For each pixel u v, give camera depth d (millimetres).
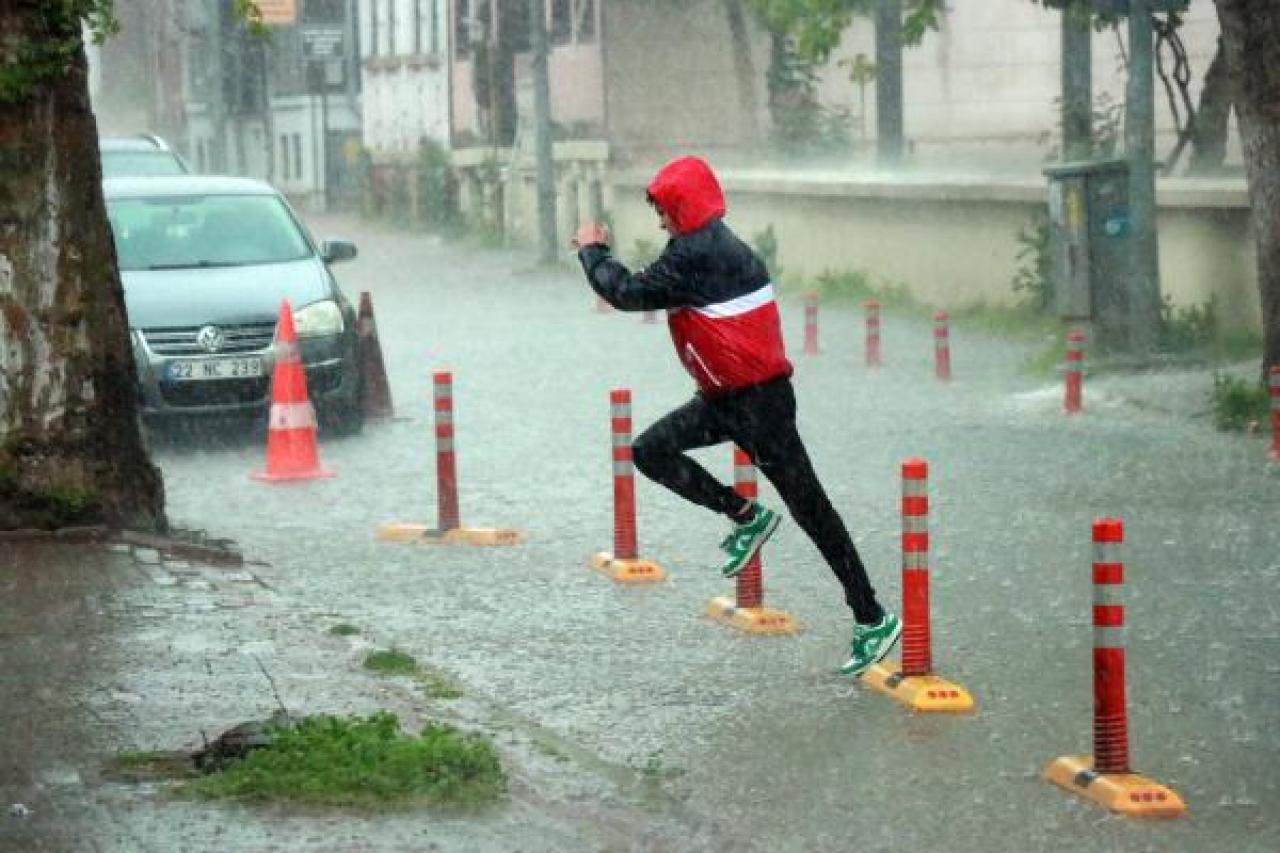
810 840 18812
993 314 67750
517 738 21984
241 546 34312
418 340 69125
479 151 131000
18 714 21656
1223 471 39469
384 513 37656
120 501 31328
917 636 24000
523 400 53031
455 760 19703
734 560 25516
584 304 83375
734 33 105875
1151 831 18969
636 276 23906
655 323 73938
